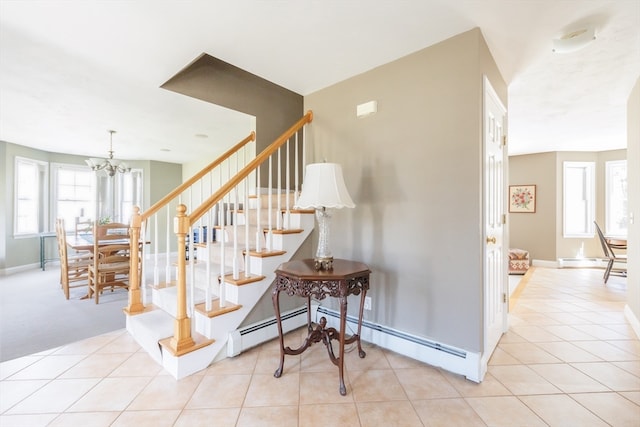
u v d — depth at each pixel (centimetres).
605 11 181
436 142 212
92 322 296
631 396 177
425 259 217
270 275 246
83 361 218
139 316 252
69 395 178
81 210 633
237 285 226
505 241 268
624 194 562
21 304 353
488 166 215
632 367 210
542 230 601
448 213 206
